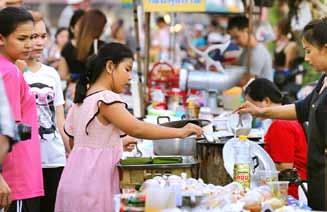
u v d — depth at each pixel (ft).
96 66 23.71
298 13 45.27
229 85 38.24
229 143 24.53
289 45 47.67
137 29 37.70
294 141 26.40
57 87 27.68
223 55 40.81
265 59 40.83
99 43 39.50
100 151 23.32
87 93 23.81
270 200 20.38
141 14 44.78
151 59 53.31
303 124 26.63
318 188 22.22
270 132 26.61
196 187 20.80
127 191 21.90
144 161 23.43
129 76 24.02
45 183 27.27
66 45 39.96
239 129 26.71
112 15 80.48
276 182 21.98
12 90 22.61
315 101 22.49
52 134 27.27
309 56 22.26
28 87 24.11
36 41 26.91
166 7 35.14
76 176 23.32
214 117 32.99
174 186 20.36
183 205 19.79
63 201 23.45
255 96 28.53
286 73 46.62
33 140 23.95
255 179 22.91
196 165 23.59
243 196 20.62
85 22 39.24
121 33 58.49
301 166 26.58
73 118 23.98
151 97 37.45
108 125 23.36
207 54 39.29
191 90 38.14
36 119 24.12
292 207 20.67
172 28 45.34
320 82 23.26
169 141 25.63
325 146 22.04
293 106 25.05
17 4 31.22
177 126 25.85
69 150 27.32
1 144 18.71
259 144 26.35
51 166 27.22
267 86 28.58
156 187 20.08
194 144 25.85
